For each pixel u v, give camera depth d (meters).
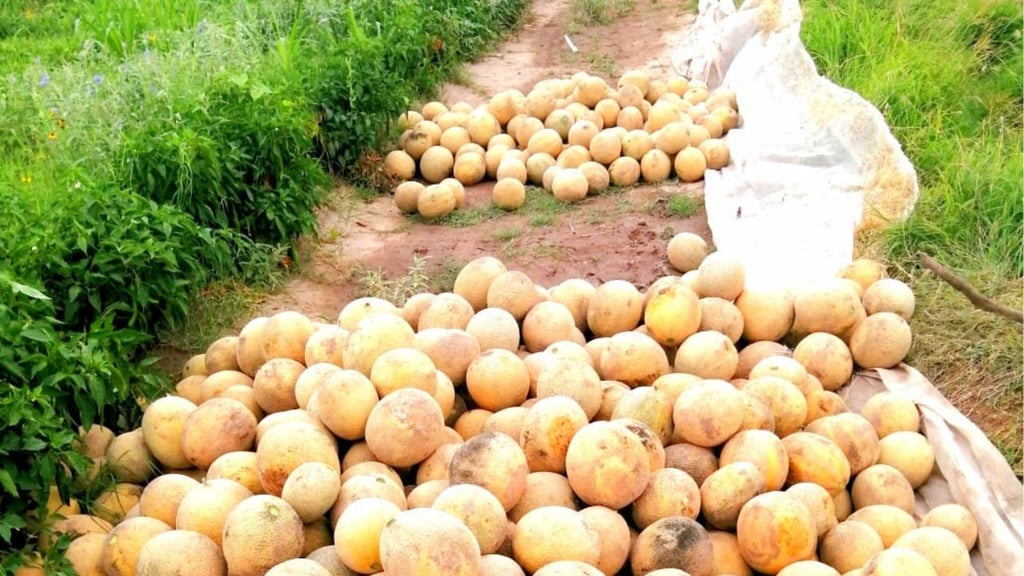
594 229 3.70
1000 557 2.18
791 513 2.02
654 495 2.09
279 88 3.61
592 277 3.38
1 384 2.05
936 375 2.75
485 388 2.40
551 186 4.05
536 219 3.80
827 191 3.52
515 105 4.56
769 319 2.77
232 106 3.44
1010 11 4.51
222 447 2.24
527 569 1.93
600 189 4.00
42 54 4.72
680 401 2.28
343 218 3.87
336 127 4.04
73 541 2.05
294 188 3.38
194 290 2.96
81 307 2.62
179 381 2.72
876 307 2.84
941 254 3.14
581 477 2.06
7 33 5.28
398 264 3.54
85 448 2.28
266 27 4.85
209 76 3.71
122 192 2.82
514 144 4.46
